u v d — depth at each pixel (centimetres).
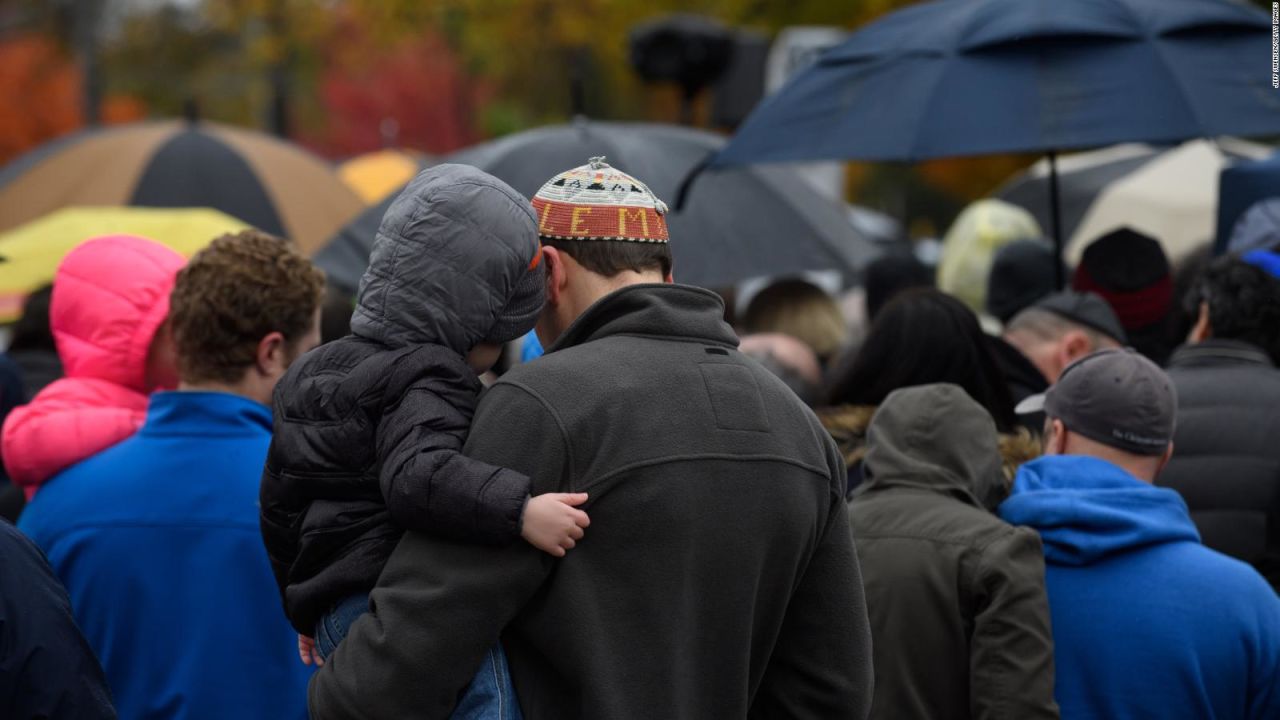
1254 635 573
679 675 418
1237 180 1122
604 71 4281
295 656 602
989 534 582
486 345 454
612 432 421
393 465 417
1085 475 608
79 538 604
